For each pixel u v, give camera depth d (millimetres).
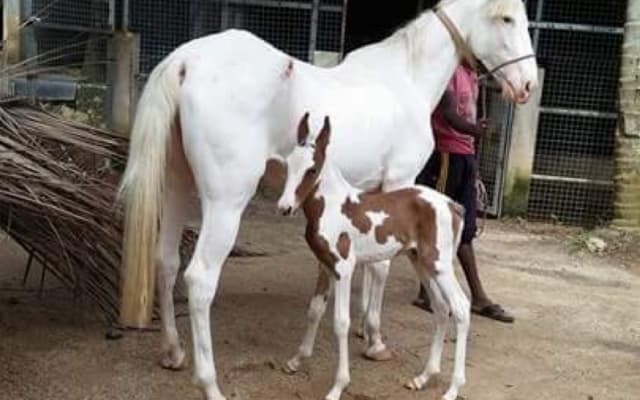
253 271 5000
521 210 7371
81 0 7141
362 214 3055
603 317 4652
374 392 3320
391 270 5316
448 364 3701
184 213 3189
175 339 3324
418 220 3135
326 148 2910
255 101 2877
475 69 3951
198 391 3191
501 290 5059
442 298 3264
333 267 3041
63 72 6785
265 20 7422
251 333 3867
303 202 2971
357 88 3391
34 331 3645
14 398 3006
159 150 2850
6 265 4598
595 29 7211
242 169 2869
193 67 2854
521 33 3783
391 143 3482
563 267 5789
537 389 3506
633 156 6582
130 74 7055
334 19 7406
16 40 6867
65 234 3320
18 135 3164
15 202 3018
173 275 3248
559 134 7441
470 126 4023
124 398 3086
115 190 3363
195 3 7312
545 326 4406
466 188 4305
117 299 3541
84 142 3412
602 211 7406
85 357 3418
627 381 3693
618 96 6672
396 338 3994
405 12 9250
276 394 3223
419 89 3713
